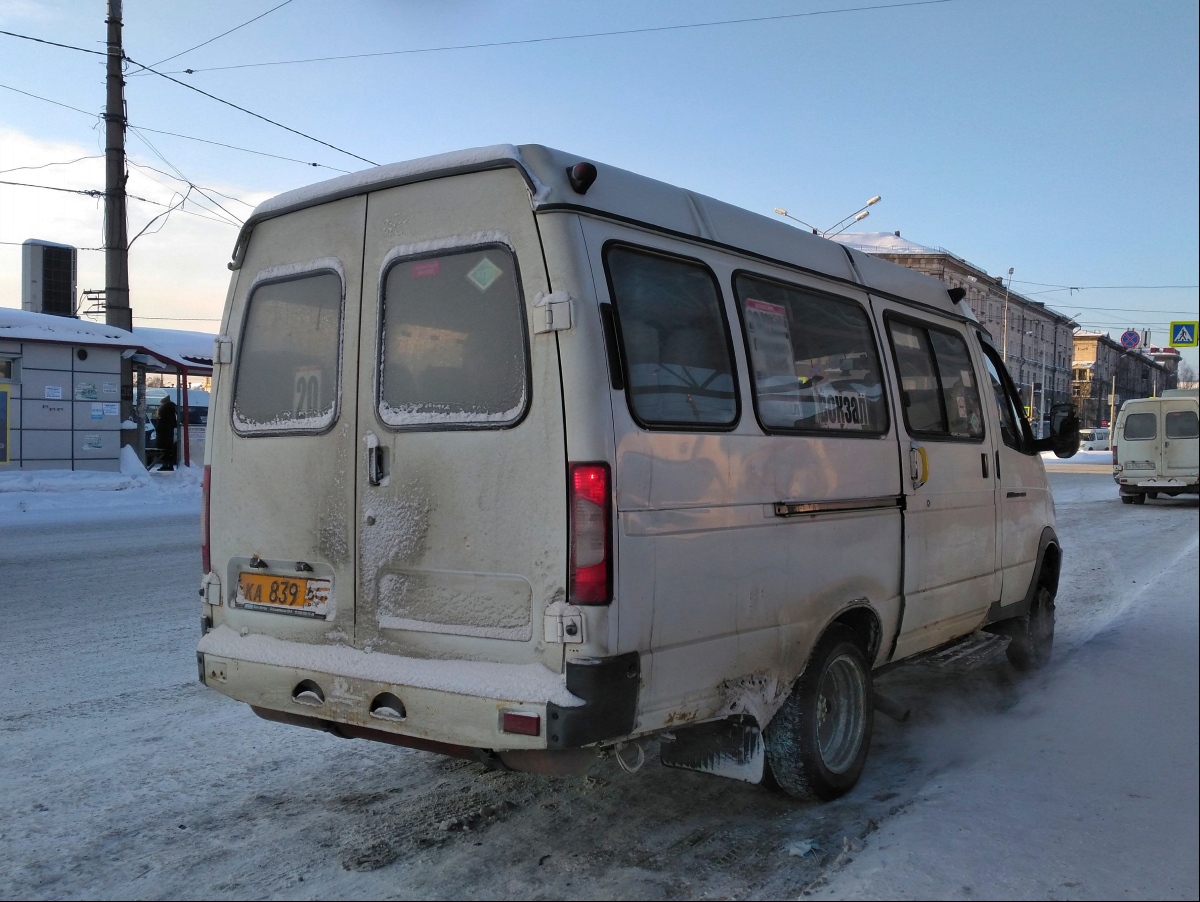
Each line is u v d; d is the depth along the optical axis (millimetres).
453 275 3484
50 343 18516
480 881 3453
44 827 3904
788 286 4227
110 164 19438
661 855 3658
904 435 4824
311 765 4621
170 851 3701
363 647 3598
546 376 3223
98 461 19312
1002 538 5805
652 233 3566
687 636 3416
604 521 3133
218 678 3975
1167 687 4492
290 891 3387
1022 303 62562
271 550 3900
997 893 3082
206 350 25203
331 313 3822
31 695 5645
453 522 3389
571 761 3221
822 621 4066
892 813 3963
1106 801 3814
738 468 3676
